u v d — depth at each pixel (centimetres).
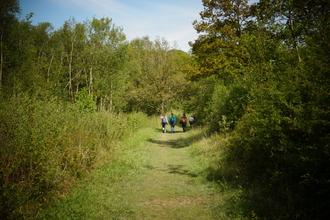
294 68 526
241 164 686
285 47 823
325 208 372
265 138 521
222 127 1158
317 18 456
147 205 473
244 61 1375
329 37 402
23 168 455
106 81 2175
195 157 934
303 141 457
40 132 532
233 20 1556
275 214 390
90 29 2480
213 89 1605
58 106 789
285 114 490
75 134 735
